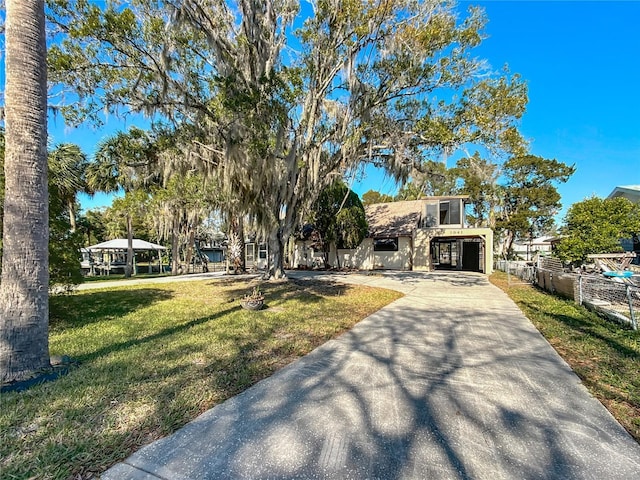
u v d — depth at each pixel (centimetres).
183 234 2091
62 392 297
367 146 1154
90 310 712
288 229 1295
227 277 1595
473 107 972
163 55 793
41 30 356
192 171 1353
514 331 527
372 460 204
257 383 324
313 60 1054
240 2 927
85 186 1495
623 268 1095
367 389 310
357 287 1116
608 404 280
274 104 907
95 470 195
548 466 199
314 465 199
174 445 220
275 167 1101
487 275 1633
